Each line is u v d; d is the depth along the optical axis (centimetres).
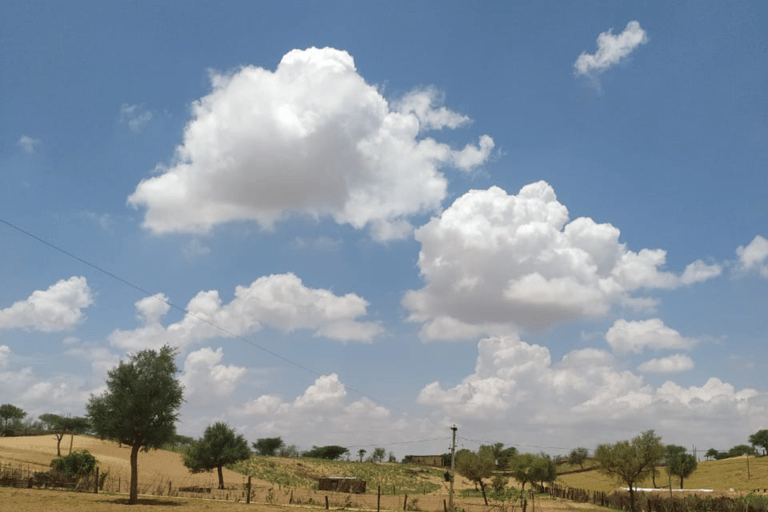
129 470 11444
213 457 10138
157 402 5447
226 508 5412
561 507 8238
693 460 12306
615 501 8950
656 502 8019
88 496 5597
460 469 9750
